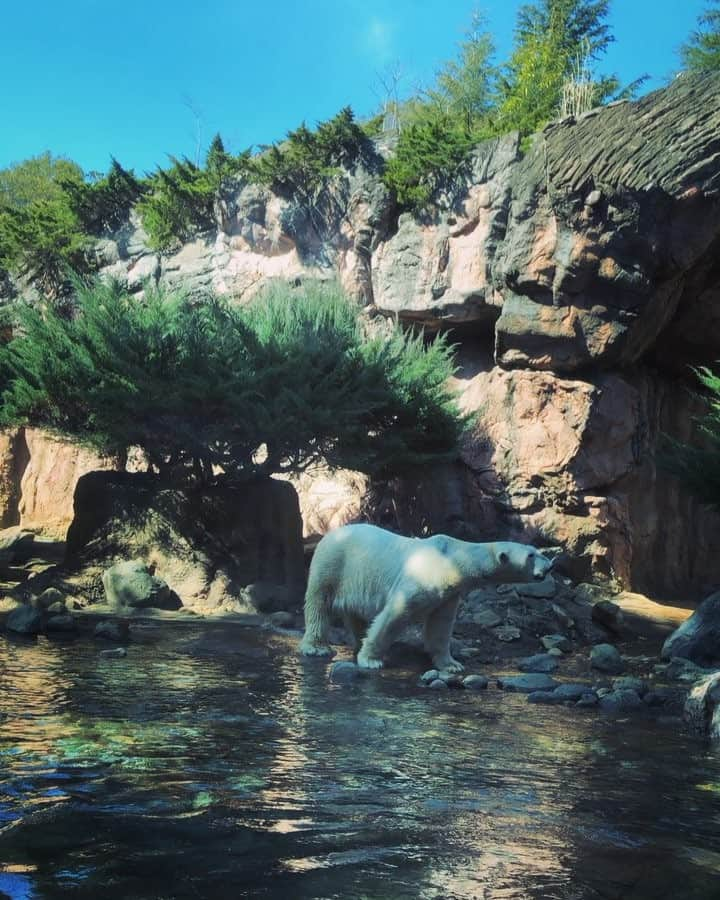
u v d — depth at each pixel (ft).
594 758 18.76
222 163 89.86
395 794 14.76
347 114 80.64
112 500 55.16
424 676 28.94
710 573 81.30
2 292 101.09
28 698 22.24
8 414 60.70
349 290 81.35
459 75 109.19
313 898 10.03
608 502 70.38
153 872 10.62
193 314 59.00
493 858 11.70
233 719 20.79
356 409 58.03
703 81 61.82
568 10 102.42
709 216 64.23
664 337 77.71
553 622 46.09
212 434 54.90
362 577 32.68
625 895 10.51
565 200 66.23
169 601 51.26
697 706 22.86
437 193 76.23
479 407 74.18
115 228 97.45
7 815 12.58
